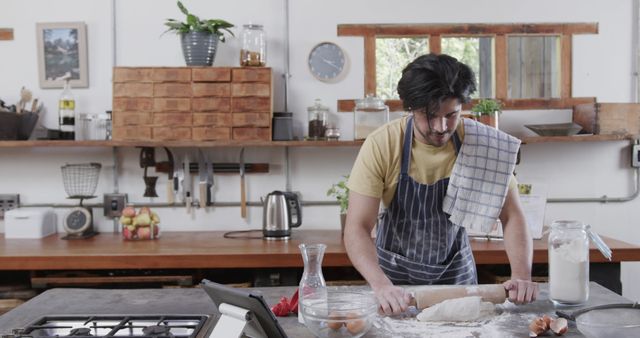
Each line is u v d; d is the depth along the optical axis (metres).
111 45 3.41
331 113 3.43
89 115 3.37
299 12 3.40
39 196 3.45
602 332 1.32
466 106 3.40
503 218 2.10
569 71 3.42
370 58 3.40
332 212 3.45
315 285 1.51
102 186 3.45
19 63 3.42
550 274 1.71
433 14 3.40
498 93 3.41
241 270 3.20
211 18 3.41
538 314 1.62
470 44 3.42
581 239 1.68
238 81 3.19
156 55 3.41
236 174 3.44
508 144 2.06
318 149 3.44
